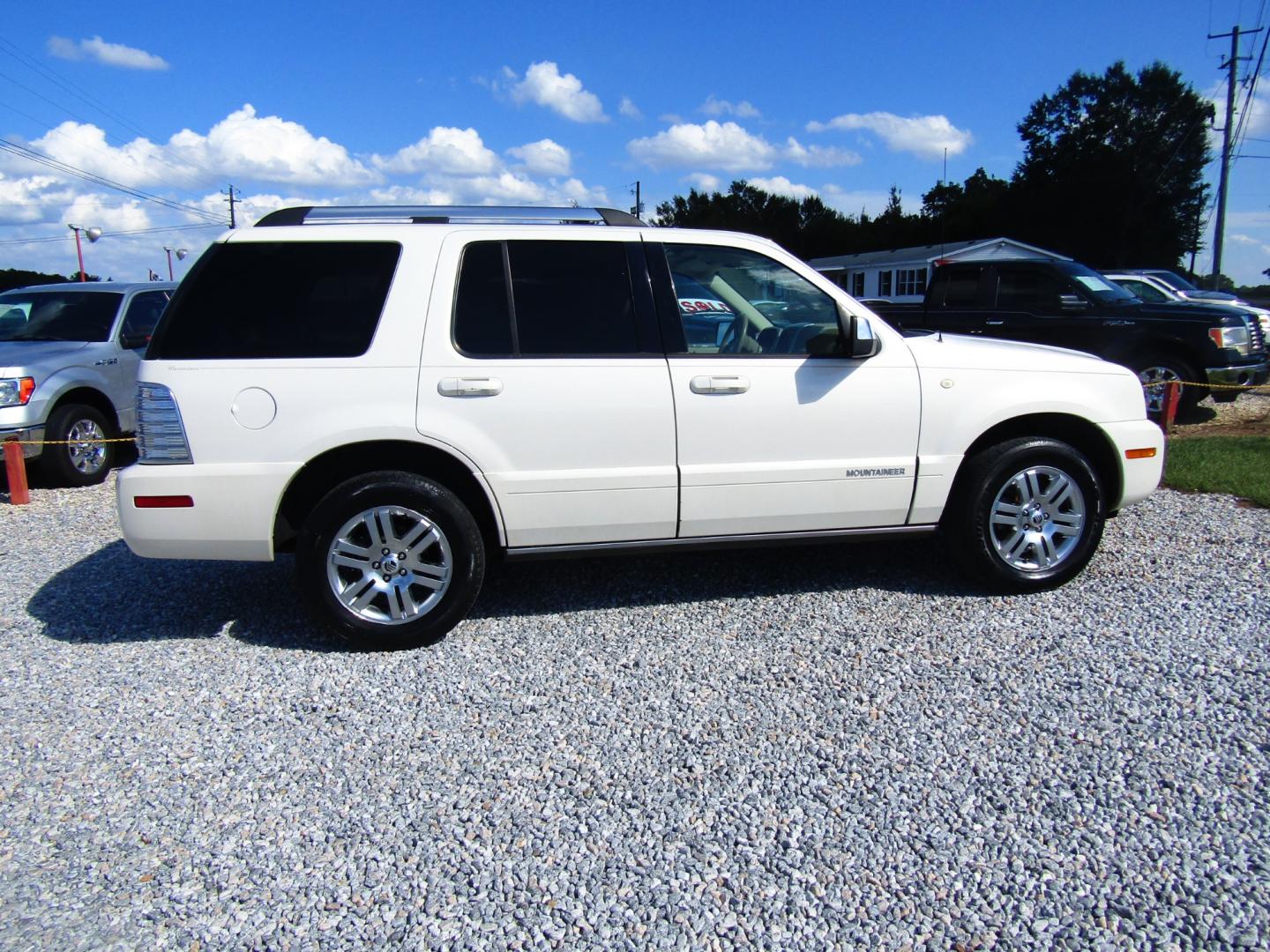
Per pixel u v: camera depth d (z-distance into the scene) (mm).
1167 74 55719
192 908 2453
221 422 3891
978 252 34344
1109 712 3412
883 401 4414
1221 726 3289
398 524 4094
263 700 3686
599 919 2381
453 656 4086
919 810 2828
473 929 2354
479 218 4344
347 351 3973
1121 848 2619
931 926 2334
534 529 4203
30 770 3176
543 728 3408
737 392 4246
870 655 3979
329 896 2496
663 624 4398
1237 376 9758
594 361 4148
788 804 2881
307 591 4035
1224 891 2430
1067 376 4652
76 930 2371
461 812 2877
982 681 3695
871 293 39625
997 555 4586
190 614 4664
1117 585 4777
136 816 2889
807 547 5070
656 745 3264
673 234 4344
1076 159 53531
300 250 4023
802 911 2398
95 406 8859
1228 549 5355
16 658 4145
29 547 6109
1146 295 16688
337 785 3051
